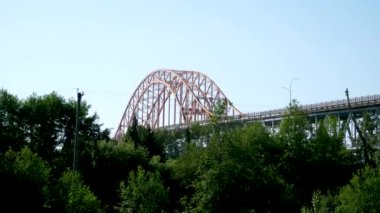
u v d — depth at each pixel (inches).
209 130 1818.4
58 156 2736.2
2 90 2839.6
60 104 2915.8
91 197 1403.8
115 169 2682.1
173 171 2253.9
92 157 2672.2
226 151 1676.9
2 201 1264.8
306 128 1979.6
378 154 1932.8
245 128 2000.5
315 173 1883.6
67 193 1366.9
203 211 1631.4
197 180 1753.2
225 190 1619.1
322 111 3553.2
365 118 2349.9
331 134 2014.0
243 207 1610.5
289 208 1689.2
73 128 2913.4
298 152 1914.4
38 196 1317.7
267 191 1660.9
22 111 2832.2
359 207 1304.1
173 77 6176.2
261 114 4183.1
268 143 1946.4
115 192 2573.8
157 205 1846.7
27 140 2797.7
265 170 1718.8
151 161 2896.2
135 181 1973.4
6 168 1290.6
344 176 1886.1
